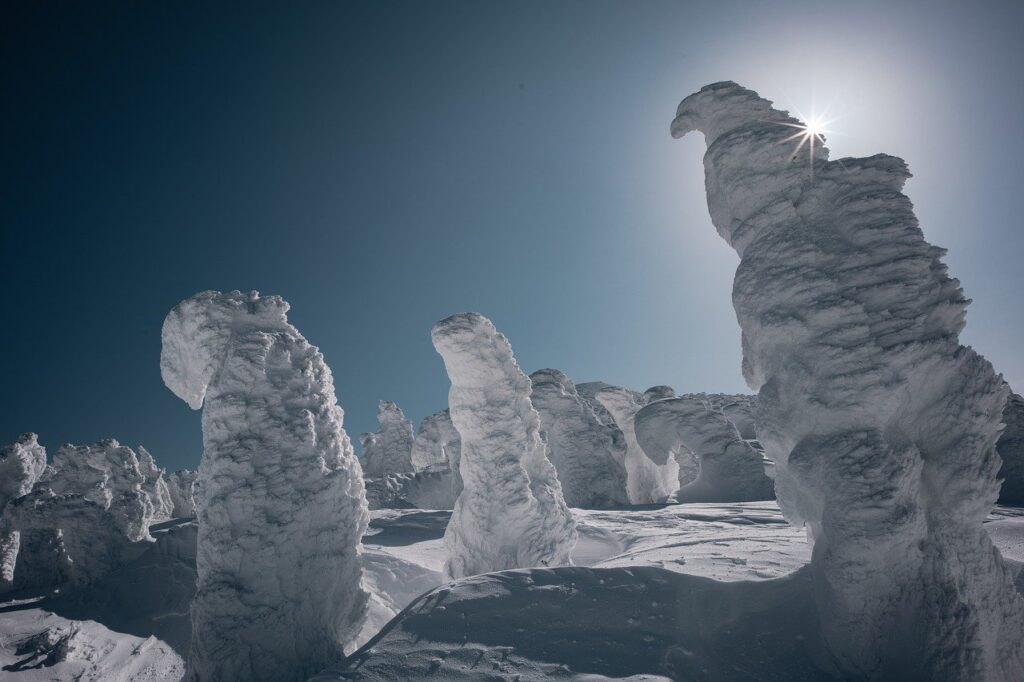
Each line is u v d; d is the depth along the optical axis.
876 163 7.73
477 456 10.89
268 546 7.54
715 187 8.95
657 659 6.61
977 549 6.57
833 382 7.10
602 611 7.34
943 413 6.97
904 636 6.45
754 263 8.05
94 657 10.64
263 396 8.11
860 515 6.58
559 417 25.20
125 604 12.39
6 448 17.64
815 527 7.50
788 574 8.02
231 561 7.44
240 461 7.68
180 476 33.59
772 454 7.98
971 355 7.08
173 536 13.93
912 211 7.55
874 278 7.32
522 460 11.05
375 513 22.22
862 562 6.55
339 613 8.38
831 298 7.34
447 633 7.07
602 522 18.20
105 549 14.45
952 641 6.12
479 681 6.23
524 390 11.77
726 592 7.73
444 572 10.97
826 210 7.88
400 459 35.06
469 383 11.11
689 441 25.47
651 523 17.53
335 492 8.28
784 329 7.55
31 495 15.33
